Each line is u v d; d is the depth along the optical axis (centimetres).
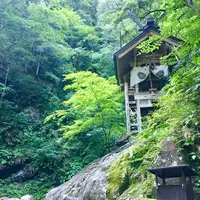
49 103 1808
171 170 390
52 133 1605
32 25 1614
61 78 2031
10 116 1600
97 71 2100
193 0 436
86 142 1421
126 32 1706
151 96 1099
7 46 1688
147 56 1152
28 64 1933
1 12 1584
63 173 1371
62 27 2167
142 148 616
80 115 1255
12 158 1420
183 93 502
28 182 1368
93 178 687
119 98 1223
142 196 496
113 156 824
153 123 574
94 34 2333
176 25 467
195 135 500
